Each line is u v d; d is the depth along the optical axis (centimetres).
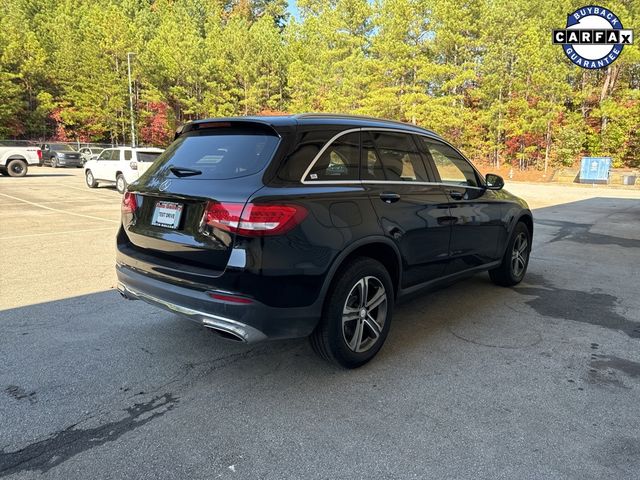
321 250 274
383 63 3062
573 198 1878
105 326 392
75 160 3142
